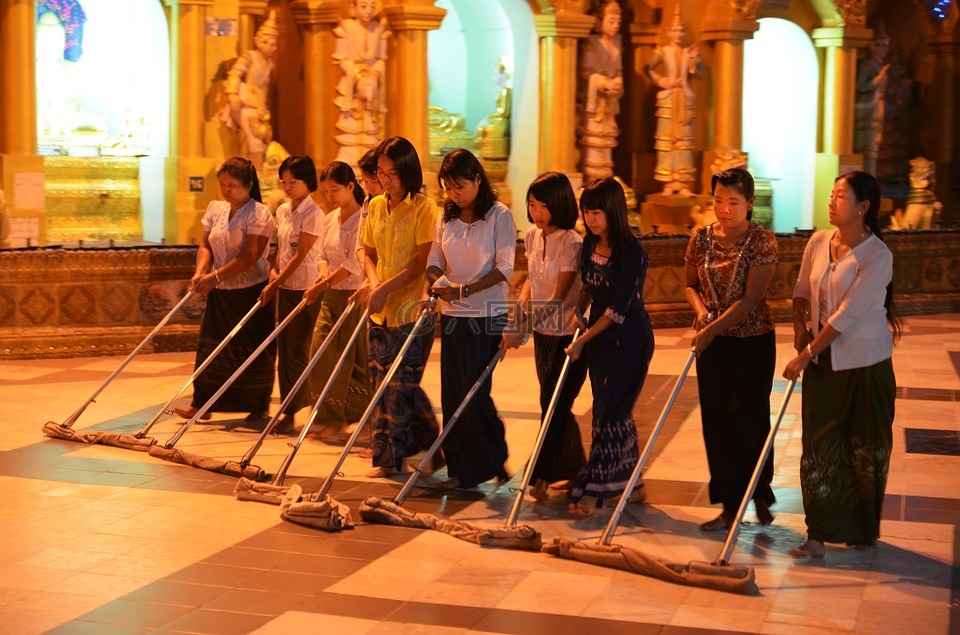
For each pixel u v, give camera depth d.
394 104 12.11
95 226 11.57
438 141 13.12
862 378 5.18
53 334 10.05
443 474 6.71
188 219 11.28
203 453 6.98
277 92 11.94
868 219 5.22
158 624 4.34
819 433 5.24
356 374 7.40
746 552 5.32
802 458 5.31
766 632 4.34
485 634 4.29
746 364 5.53
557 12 12.63
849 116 14.61
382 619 4.42
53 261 9.98
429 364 10.11
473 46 13.61
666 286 12.72
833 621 4.46
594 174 13.09
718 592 4.76
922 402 8.85
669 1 13.52
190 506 5.88
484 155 13.25
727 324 5.41
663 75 13.28
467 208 6.11
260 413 7.85
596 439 5.80
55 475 6.42
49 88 11.39
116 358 10.13
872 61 14.98
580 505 5.83
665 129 13.36
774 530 5.67
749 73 15.28
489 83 13.50
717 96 13.60
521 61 13.06
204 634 4.25
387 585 4.79
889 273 5.19
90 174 11.55
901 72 15.74
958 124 15.88
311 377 7.39
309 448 7.19
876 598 4.72
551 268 5.94
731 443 5.57
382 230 6.44
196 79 11.21
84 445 7.10
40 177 10.47
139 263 10.27
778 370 10.16
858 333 5.17
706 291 5.58
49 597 4.60
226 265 7.60
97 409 8.10
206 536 5.40
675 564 4.87
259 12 11.62
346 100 11.66
